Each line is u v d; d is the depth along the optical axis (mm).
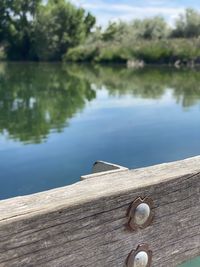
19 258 1171
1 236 1132
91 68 54562
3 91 25609
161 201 1527
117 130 13289
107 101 21188
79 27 72375
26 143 11188
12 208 1194
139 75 41438
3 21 72688
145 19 68438
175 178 1560
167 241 1581
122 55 63594
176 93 25047
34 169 8664
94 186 1405
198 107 18719
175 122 14875
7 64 63375
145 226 1484
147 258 1511
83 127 13836
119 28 71375
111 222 1381
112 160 9617
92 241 1338
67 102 20859
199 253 1713
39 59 73438
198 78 36906
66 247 1272
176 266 1637
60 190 1356
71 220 1273
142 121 15094
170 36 67625
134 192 1426
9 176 8188
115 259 1412
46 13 71500
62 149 10484
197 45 57562
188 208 1631
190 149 10789
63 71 47594
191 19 66750
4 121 15016
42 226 1209
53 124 14430
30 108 18531
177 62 58625
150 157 9969
